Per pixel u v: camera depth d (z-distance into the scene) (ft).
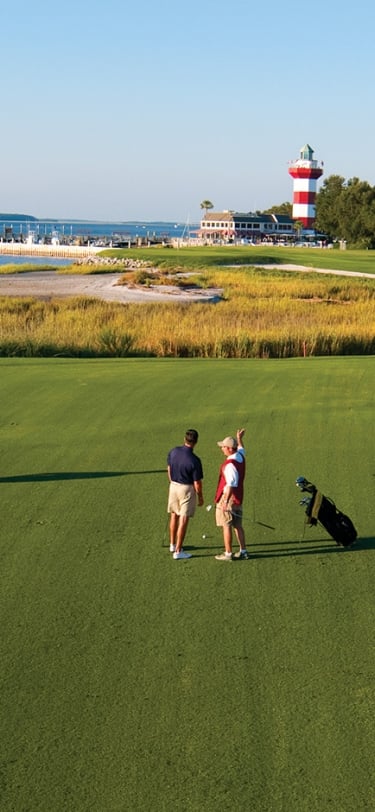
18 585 36.35
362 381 83.71
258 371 90.07
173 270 279.49
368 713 27.22
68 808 23.03
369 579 37.19
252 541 41.50
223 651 30.99
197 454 55.57
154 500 46.93
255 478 50.52
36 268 298.76
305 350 112.88
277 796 23.47
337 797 23.43
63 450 56.95
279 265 321.93
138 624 32.99
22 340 110.11
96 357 109.19
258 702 27.81
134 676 29.32
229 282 232.32
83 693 28.32
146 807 23.08
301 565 38.68
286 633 32.32
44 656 30.63
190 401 72.43
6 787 23.84
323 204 627.87
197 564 38.73
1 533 42.01
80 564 38.47
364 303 182.50
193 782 24.04
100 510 45.32
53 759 25.02
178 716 27.07
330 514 40.14
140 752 25.32
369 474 51.52
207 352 111.55
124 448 57.36
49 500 46.85
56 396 74.69
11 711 27.30
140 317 139.85
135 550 40.14
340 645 31.42
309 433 61.36
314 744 25.64
